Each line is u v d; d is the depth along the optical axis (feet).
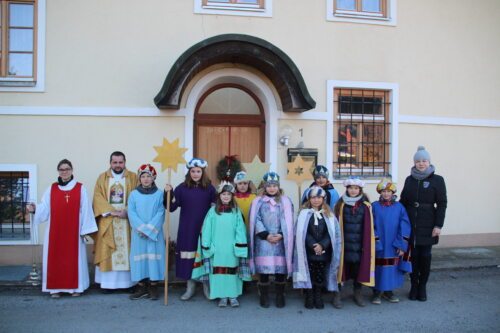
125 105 22.09
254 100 24.49
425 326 14.78
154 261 16.97
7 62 21.81
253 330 14.28
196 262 16.70
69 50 21.77
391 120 24.86
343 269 16.58
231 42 20.30
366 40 24.45
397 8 24.88
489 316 15.76
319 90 23.82
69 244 17.21
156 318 15.25
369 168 24.99
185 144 22.36
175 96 20.49
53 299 17.17
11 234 21.93
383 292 18.10
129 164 22.07
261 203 16.52
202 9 22.58
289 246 16.26
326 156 23.85
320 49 23.85
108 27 22.00
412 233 17.22
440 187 17.19
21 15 21.99
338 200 17.24
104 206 17.46
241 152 24.35
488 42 26.23
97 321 14.93
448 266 21.79
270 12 23.22
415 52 25.17
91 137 21.89
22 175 22.26
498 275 21.09
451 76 25.71
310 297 16.40
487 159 26.32
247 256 16.37
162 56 22.35
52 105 21.68
